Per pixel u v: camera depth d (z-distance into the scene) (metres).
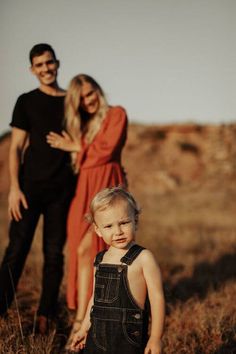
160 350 2.54
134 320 2.62
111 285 2.66
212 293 5.05
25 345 3.42
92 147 4.08
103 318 2.64
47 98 4.17
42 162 4.11
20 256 4.07
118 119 4.11
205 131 40.31
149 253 2.69
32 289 5.05
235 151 29.89
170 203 16.62
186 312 4.48
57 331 4.12
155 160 36.31
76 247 4.09
